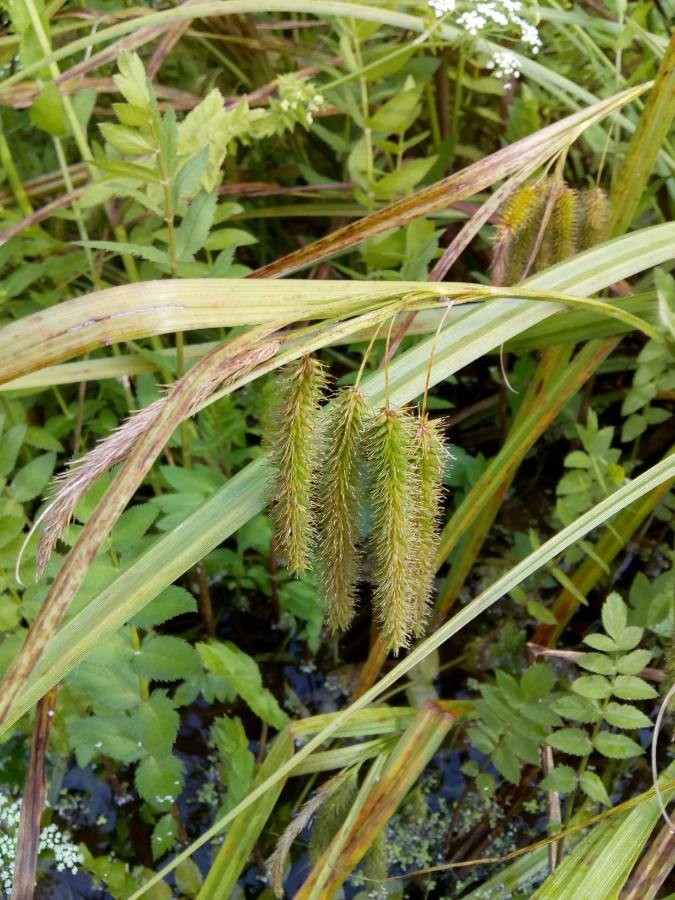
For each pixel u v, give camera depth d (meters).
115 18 0.42
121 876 0.33
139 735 0.31
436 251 0.38
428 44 0.40
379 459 0.22
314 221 0.53
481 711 0.31
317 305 0.23
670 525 0.43
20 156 0.47
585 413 0.46
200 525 0.25
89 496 0.31
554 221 0.30
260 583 0.40
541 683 0.31
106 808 0.36
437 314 0.31
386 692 0.40
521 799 0.36
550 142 0.27
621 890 0.27
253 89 0.51
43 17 0.37
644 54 0.46
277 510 0.22
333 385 0.47
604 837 0.28
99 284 0.39
